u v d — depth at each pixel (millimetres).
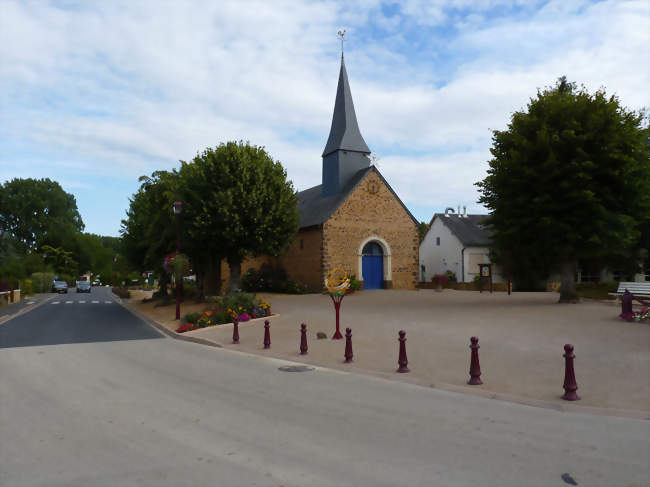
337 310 12281
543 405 6340
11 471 4258
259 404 6531
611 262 26078
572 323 12680
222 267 35312
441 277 32250
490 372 8148
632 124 16594
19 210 71375
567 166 15953
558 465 4312
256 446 4852
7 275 43312
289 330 13812
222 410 6234
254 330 14188
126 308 28234
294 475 4121
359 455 4582
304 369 9133
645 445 4809
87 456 4617
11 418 5945
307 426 5516
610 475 4090
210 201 21031
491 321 13727
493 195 19141
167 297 28641
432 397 6875
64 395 7133
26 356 10914
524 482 3957
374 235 28609
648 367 7953
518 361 8836
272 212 22000
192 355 11039
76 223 82375
